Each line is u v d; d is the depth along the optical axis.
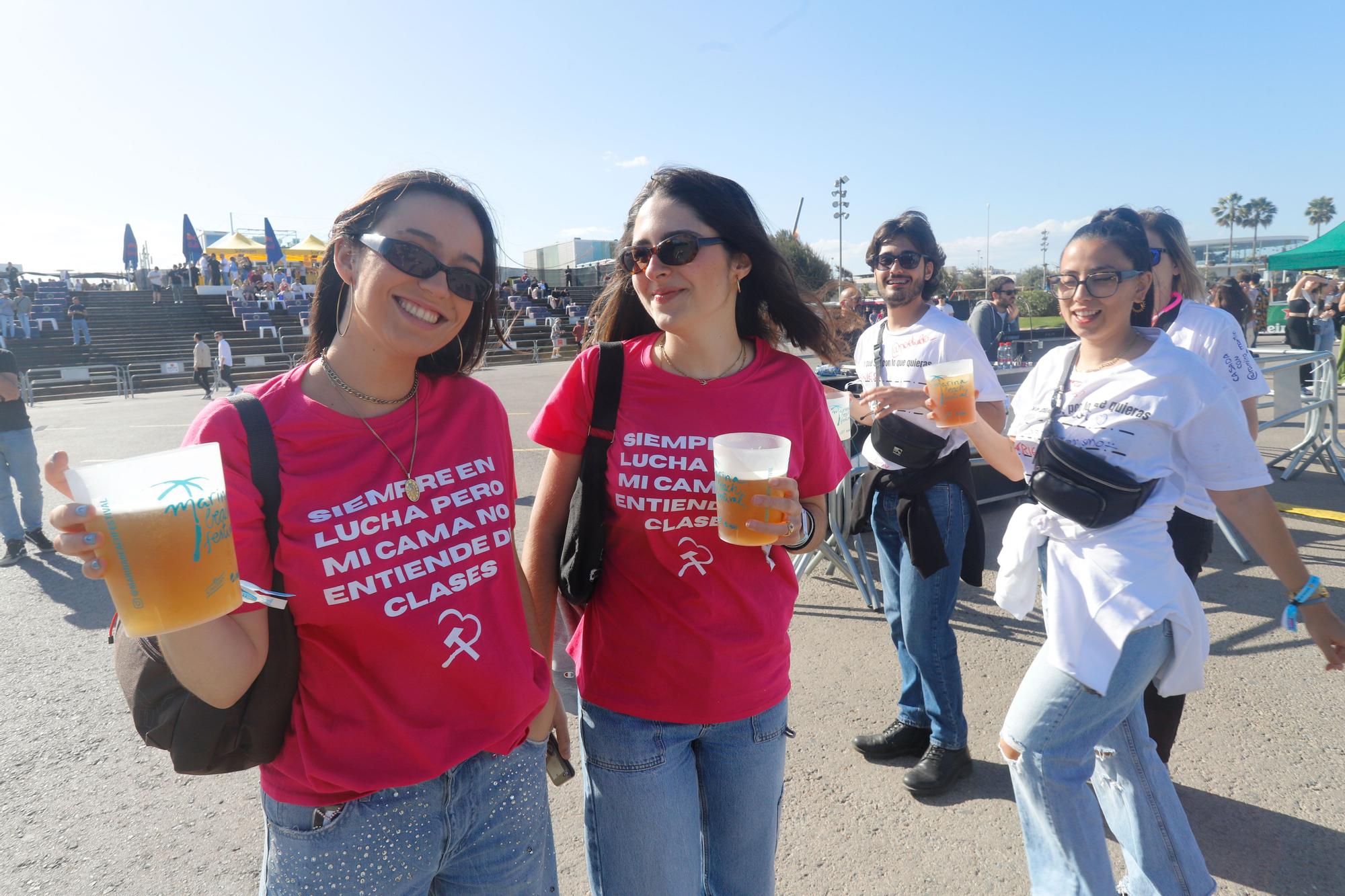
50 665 4.09
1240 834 2.58
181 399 19.80
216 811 2.89
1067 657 1.94
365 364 1.36
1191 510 2.53
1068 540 2.04
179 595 1.00
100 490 0.95
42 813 2.87
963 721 2.87
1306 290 14.30
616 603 1.74
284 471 1.24
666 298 1.71
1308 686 3.47
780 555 1.78
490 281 1.38
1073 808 1.93
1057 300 2.22
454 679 1.37
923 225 3.07
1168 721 2.61
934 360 2.95
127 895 2.46
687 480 1.67
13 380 5.86
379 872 1.33
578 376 1.79
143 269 37.69
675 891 1.69
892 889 2.41
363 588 1.27
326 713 1.30
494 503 1.46
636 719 1.71
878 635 4.23
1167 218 3.27
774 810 1.81
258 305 32.28
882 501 2.94
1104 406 2.06
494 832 1.48
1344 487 6.67
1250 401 3.08
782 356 1.87
